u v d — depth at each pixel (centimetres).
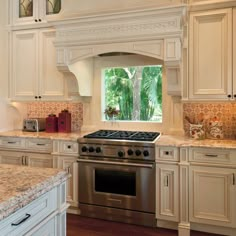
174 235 265
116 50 289
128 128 352
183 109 323
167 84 294
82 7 309
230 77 272
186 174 262
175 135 317
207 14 276
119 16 281
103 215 298
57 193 143
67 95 336
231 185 251
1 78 353
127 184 284
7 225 104
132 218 286
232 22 269
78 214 310
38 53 345
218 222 257
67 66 308
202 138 287
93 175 294
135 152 276
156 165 272
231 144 257
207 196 259
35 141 321
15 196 108
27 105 395
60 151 308
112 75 365
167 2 278
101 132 333
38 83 348
